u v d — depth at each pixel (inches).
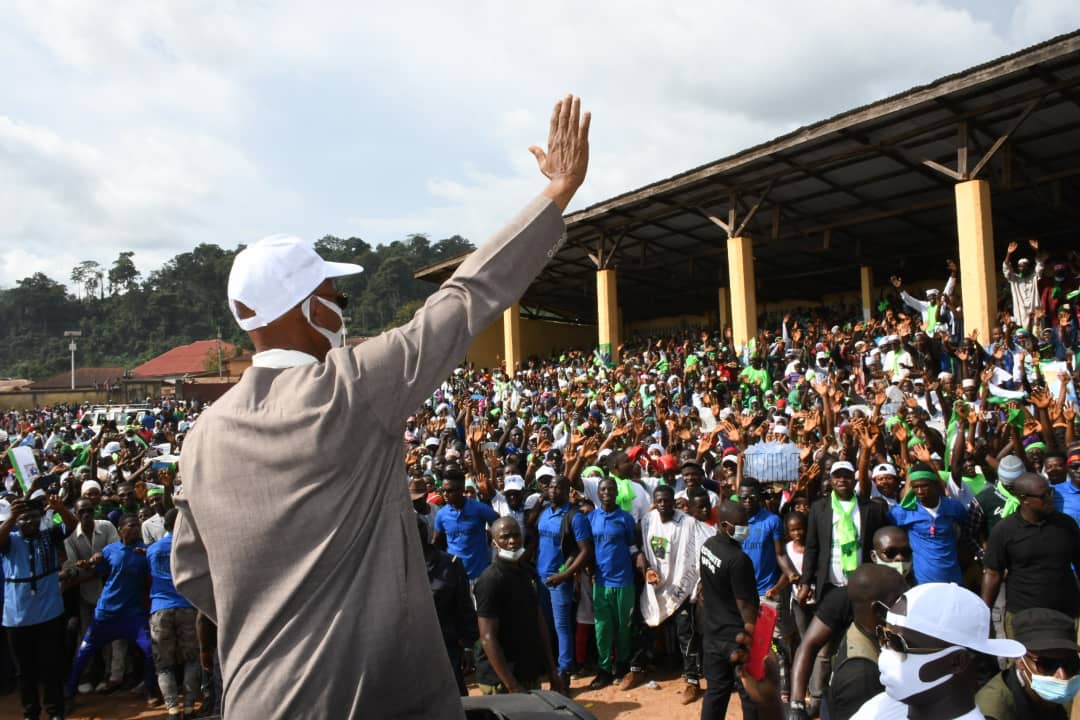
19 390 2539.4
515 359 1188.5
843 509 241.8
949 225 958.4
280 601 51.2
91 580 317.7
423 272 1190.9
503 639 207.6
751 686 168.6
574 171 63.8
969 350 486.6
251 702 51.1
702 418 524.1
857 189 816.9
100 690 318.0
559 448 481.1
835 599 176.2
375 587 53.1
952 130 636.1
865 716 98.4
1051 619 114.9
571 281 1270.9
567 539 296.4
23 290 5073.8
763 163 714.2
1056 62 505.4
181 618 279.6
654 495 293.1
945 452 324.8
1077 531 210.7
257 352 62.2
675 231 995.9
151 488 353.4
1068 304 582.9
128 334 4859.7
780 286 1307.8
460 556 295.9
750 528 272.4
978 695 121.3
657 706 273.4
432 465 406.9
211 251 5285.4
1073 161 717.9
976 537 265.0
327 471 52.5
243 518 52.2
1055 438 333.4
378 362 54.6
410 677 53.9
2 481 514.9
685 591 278.4
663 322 1587.1
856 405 450.3
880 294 1254.9
